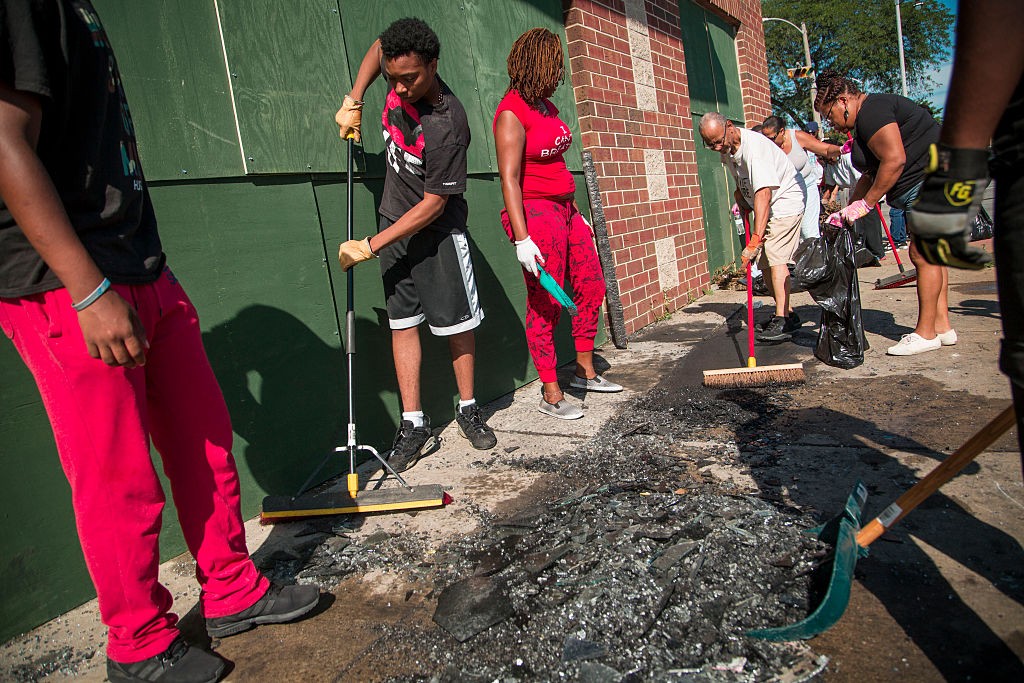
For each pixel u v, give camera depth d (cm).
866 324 505
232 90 278
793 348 471
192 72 264
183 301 187
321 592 218
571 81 536
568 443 333
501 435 358
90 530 163
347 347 293
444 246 321
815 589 185
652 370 459
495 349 427
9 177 134
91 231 156
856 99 404
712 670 160
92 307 144
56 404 158
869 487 243
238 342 278
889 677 153
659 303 643
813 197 627
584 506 252
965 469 248
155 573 175
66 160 151
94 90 154
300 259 304
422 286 321
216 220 272
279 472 292
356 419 329
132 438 163
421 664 176
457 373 345
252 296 284
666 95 690
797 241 491
